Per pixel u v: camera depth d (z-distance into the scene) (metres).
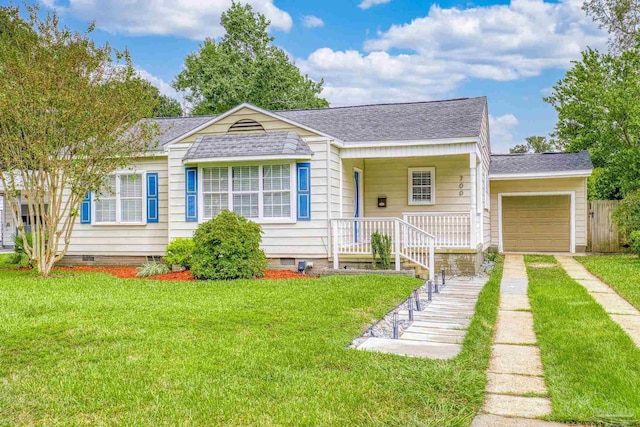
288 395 4.65
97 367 5.43
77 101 12.07
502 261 17.22
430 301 9.70
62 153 13.25
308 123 16.28
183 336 6.59
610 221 20.19
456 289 11.22
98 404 4.51
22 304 8.49
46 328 6.88
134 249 15.66
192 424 4.11
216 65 32.25
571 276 13.07
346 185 15.02
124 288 10.47
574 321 7.63
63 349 6.07
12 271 13.85
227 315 7.71
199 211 14.18
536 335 7.11
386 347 6.33
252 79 31.97
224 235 11.86
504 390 4.88
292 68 35.94
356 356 5.79
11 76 11.93
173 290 10.17
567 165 20.05
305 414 4.25
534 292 10.51
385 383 4.94
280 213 13.74
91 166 12.98
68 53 12.23
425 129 14.24
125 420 4.19
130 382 4.98
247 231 12.13
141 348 6.05
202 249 11.95
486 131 18.19
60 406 4.48
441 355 5.95
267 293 9.67
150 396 4.65
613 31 25.22
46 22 12.35
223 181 14.06
